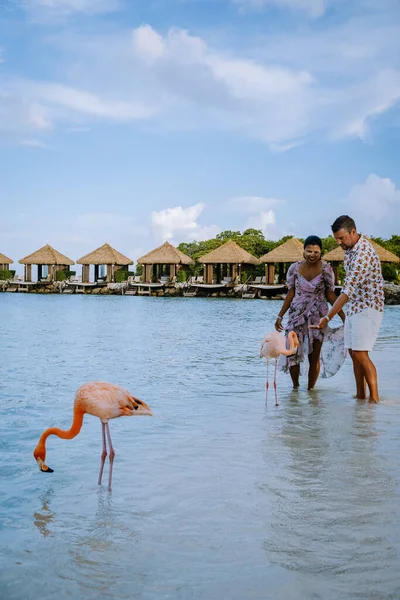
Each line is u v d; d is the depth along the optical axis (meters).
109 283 69.00
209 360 11.45
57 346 14.24
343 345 7.84
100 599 2.71
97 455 4.97
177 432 5.70
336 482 4.20
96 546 3.23
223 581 2.84
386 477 4.30
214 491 4.05
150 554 3.13
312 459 4.75
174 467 4.59
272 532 3.38
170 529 3.44
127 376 9.34
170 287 64.62
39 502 3.89
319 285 7.86
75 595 2.74
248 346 14.37
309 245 7.80
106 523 3.54
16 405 7.05
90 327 21.39
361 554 3.09
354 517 3.57
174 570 2.96
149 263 64.19
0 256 75.44
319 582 2.81
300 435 5.52
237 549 3.17
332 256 49.16
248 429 5.78
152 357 11.96
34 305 42.47
